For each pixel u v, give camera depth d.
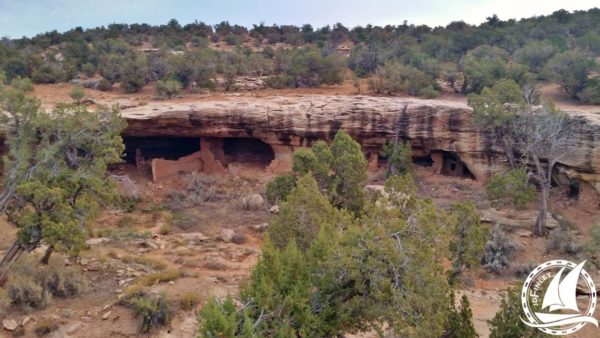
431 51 58.44
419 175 34.22
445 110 31.78
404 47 58.97
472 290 19.84
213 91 42.59
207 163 35.78
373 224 11.89
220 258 21.09
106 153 18.81
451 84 43.00
